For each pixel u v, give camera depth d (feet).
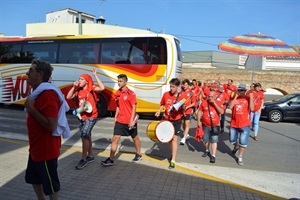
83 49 44.21
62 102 11.44
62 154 21.35
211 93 22.58
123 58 42.32
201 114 23.26
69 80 44.52
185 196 15.03
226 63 164.45
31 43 47.29
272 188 17.51
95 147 24.72
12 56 48.42
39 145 11.05
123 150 23.98
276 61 123.44
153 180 16.90
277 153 26.81
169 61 40.75
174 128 19.57
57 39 45.57
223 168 21.16
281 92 94.89
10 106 53.67
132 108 19.07
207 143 24.11
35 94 10.67
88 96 18.38
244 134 22.18
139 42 41.91
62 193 14.64
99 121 39.19
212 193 15.61
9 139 26.25
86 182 16.14
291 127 43.75
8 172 17.12
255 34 28.86
